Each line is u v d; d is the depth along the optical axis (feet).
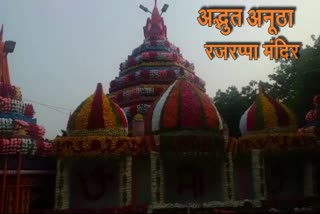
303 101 106.52
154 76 98.73
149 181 71.92
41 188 71.00
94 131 67.87
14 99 71.31
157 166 68.90
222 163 73.31
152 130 74.13
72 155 65.57
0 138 66.18
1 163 64.54
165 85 98.12
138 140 69.56
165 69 102.12
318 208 67.97
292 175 84.33
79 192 71.92
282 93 128.16
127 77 102.53
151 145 69.15
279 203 71.05
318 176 82.84
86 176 72.18
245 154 77.97
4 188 63.77
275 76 130.93
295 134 76.13
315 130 80.02
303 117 108.88
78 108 70.95
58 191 65.87
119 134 69.10
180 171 75.82
